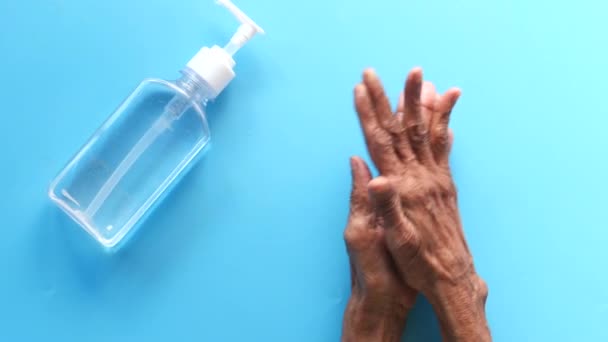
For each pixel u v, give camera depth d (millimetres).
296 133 691
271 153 689
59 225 680
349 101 694
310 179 690
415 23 698
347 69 694
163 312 679
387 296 597
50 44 680
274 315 683
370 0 695
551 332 691
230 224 686
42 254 676
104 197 666
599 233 697
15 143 676
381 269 589
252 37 678
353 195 596
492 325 690
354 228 587
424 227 580
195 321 681
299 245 687
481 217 695
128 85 684
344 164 691
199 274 683
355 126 693
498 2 702
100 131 675
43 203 678
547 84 704
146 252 681
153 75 686
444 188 601
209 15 689
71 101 680
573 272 694
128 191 678
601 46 699
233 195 687
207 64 624
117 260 679
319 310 684
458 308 589
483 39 702
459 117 699
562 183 700
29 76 678
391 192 512
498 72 702
